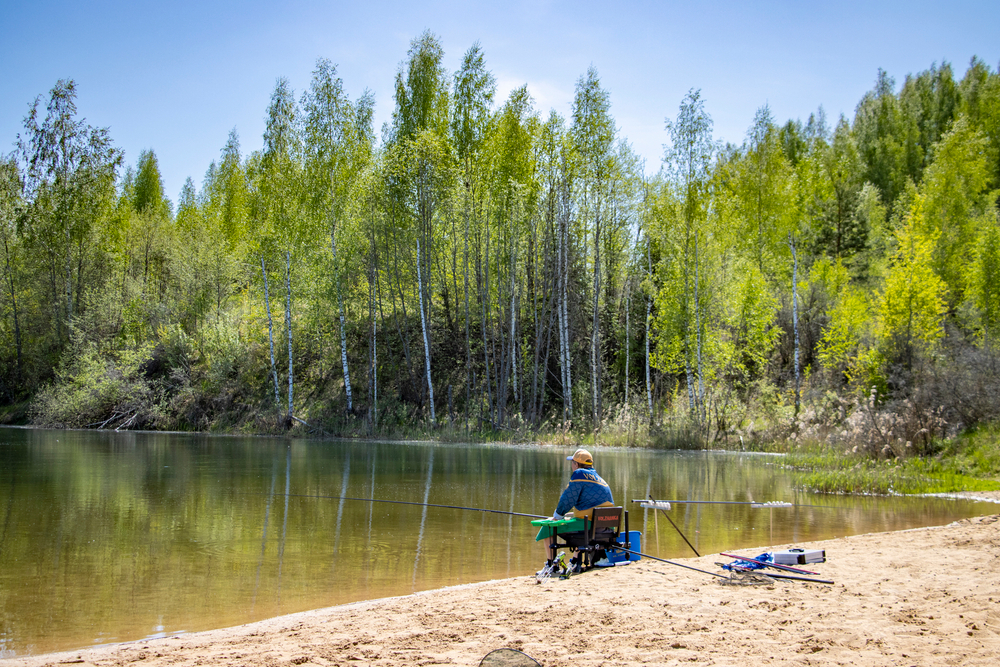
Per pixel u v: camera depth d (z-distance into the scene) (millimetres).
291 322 35031
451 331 36031
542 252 34531
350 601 6934
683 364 28891
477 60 32531
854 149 49000
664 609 5945
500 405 30531
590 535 7758
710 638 5066
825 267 34750
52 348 39531
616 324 34906
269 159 34562
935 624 5316
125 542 9672
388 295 36344
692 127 28266
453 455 22922
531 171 31891
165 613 6578
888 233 38031
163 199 59719
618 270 36312
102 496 13695
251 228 35781
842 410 25359
